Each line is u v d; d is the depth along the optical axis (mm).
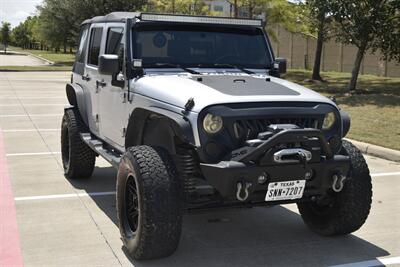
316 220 5109
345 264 4469
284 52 37875
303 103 4371
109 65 5027
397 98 16172
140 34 5277
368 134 10555
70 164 6930
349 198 4672
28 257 4484
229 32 5645
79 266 4309
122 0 40625
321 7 17812
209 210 4402
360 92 18766
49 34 47688
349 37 18094
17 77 27828
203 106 4078
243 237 5094
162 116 4484
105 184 6938
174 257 4539
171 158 4293
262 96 4309
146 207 4066
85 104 6824
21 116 13625
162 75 5078
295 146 4066
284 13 25547
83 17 42562
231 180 3949
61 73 31844
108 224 5359
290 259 4555
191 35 5461
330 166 4215
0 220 5441
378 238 5109
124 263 4375
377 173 7969
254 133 4145
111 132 5762
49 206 5949
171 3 28812
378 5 16953
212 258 4539
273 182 4109
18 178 7207
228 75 5141
